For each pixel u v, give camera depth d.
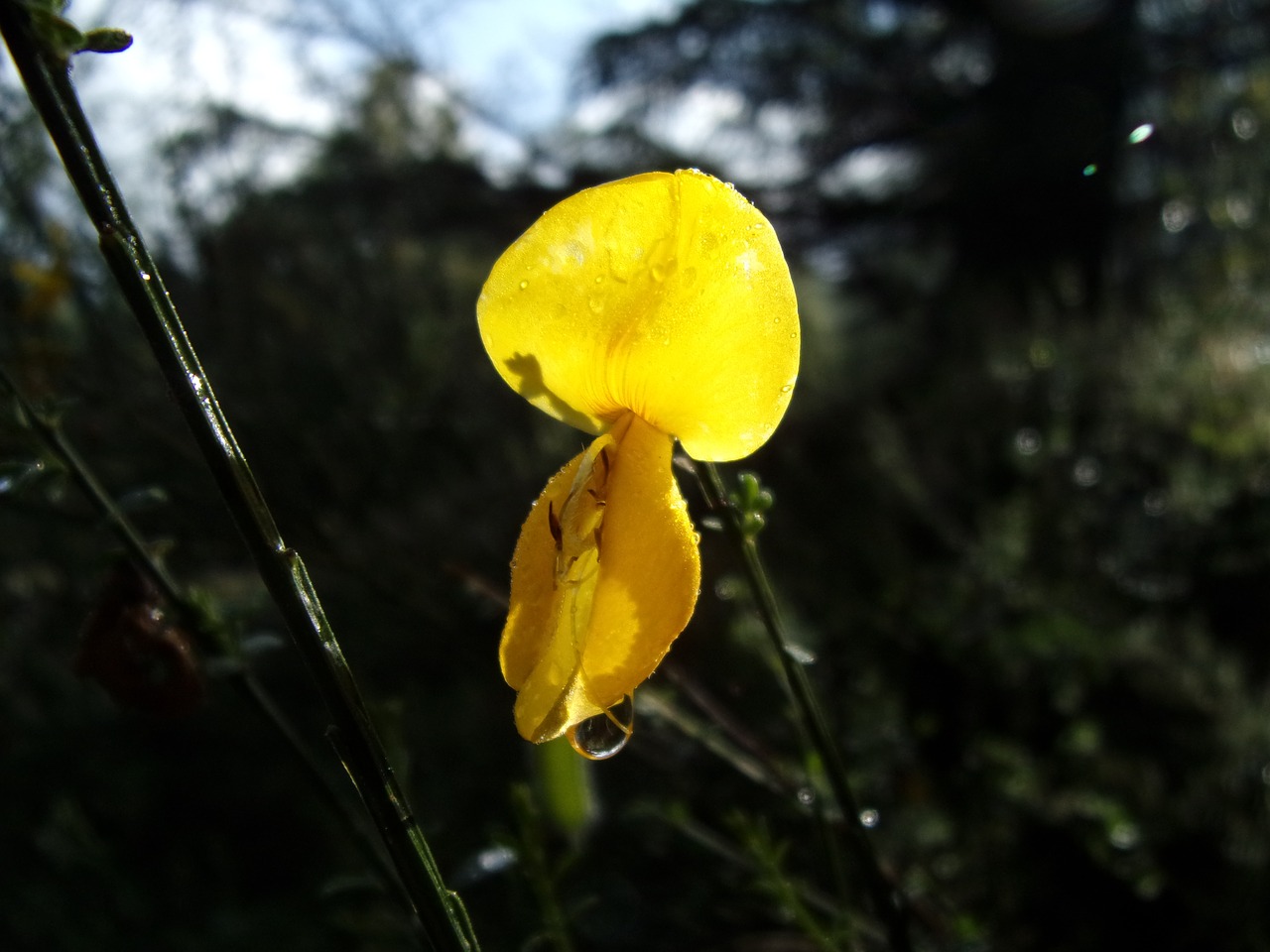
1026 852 0.16
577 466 0.07
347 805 0.08
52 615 0.25
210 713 0.24
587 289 0.06
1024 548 0.23
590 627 0.06
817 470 0.31
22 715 0.25
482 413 0.28
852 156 0.58
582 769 0.09
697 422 0.07
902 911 0.08
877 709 0.17
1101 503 0.26
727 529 0.07
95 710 0.25
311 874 0.21
